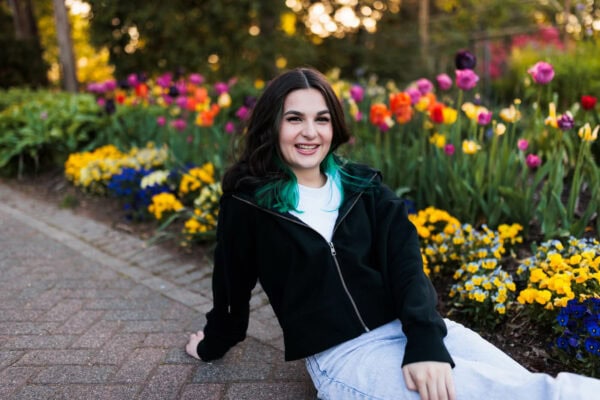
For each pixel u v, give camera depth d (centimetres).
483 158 309
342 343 158
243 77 1012
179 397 200
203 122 425
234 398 198
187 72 1037
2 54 1252
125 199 448
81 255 362
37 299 293
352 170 178
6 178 602
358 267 161
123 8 996
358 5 1485
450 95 534
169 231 397
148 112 591
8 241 396
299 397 197
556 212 279
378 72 1394
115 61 1055
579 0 598
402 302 155
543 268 227
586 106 291
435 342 142
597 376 186
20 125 636
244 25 1070
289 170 167
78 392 204
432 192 327
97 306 282
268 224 164
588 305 194
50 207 488
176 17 997
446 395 135
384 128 340
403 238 168
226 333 198
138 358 227
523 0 977
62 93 877
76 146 604
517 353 213
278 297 171
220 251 177
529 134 375
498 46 1001
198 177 407
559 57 602
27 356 231
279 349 232
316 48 1448
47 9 1791
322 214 168
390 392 144
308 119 161
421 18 1337
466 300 238
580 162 271
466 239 278
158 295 295
